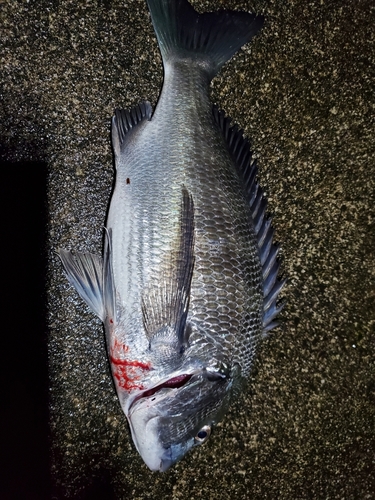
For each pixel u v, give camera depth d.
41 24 0.39
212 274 0.34
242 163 0.38
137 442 0.34
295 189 0.44
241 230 0.35
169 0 0.38
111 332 0.34
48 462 0.40
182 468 0.42
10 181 0.39
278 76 0.43
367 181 0.45
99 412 0.41
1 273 0.39
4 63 0.38
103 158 0.40
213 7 0.41
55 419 0.40
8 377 0.39
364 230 0.45
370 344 0.45
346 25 0.44
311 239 0.44
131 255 0.34
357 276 0.45
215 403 0.34
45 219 0.39
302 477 0.44
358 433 0.45
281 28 0.43
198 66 0.38
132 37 0.40
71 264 0.37
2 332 0.39
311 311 0.44
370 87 0.45
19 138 0.39
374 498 0.45
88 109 0.40
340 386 0.44
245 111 0.42
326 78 0.44
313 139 0.44
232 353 0.34
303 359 0.44
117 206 0.35
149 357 0.33
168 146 0.35
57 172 0.40
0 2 0.38
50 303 0.40
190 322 0.33
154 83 0.41
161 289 0.33
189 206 0.34
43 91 0.39
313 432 0.44
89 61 0.40
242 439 0.43
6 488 0.39
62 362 0.40
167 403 0.33
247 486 0.43
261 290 0.36
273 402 0.43
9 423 0.39
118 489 0.41
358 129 0.45
